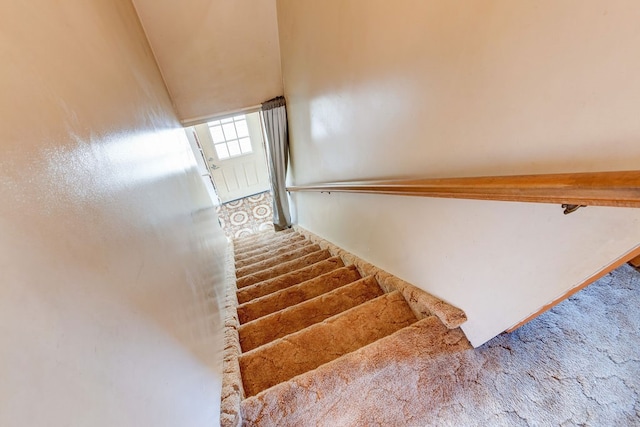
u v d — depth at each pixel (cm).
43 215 41
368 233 179
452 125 90
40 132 45
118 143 80
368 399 105
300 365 124
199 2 236
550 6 56
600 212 64
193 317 101
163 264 86
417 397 106
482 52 73
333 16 147
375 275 173
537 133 66
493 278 97
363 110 141
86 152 58
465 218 99
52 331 37
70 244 45
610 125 53
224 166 479
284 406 101
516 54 65
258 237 420
